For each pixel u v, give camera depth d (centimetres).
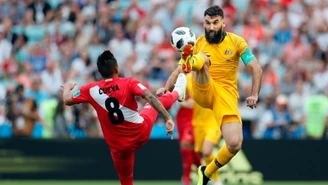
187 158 4394
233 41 3088
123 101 3023
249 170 4781
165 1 6500
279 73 5894
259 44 6203
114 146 3095
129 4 6425
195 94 3123
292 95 5672
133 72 5706
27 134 5203
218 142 4666
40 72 5828
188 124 4366
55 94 5569
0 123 5216
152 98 2994
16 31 6166
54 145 4731
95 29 6181
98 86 3052
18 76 5772
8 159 4712
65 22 6253
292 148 4809
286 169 4803
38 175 4716
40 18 6303
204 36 3130
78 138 4741
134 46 6094
